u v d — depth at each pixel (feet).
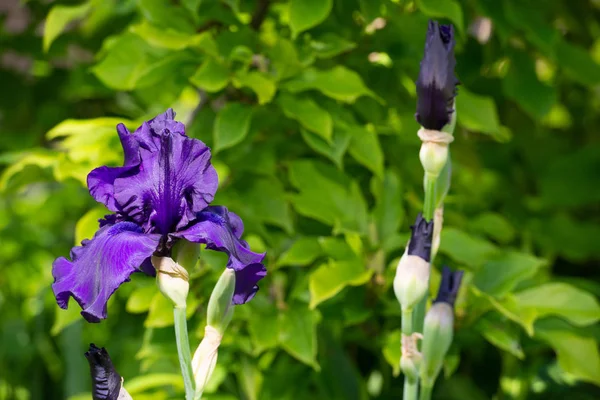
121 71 5.98
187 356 4.91
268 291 5.90
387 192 5.98
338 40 5.90
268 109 5.96
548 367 6.88
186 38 5.80
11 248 7.61
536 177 7.96
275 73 5.91
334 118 5.84
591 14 7.58
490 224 6.28
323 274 5.67
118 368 6.87
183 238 4.89
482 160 7.67
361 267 5.77
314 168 5.96
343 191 5.92
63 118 7.39
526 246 7.05
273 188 5.90
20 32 7.61
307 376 6.10
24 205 8.19
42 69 7.48
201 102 6.09
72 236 7.72
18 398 7.20
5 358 7.24
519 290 5.97
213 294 4.94
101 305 4.73
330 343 6.16
